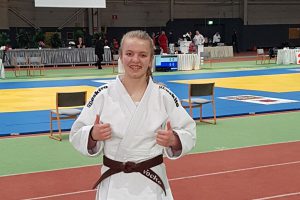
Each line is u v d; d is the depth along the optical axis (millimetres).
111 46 36875
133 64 2869
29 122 11734
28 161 8133
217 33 41719
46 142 9680
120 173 2922
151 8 42281
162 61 26391
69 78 22891
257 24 46375
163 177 3012
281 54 30703
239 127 11078
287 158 8031
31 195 6227
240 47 46125
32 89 18703
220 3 44781
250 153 8438
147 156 2928
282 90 17562
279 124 11414
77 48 30672
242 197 6012
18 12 36906
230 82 20438
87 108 2975
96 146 2945
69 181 6852
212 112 12922
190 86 11250
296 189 6328
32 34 35594
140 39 2881
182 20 43562
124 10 41250
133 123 2877
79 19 39000
